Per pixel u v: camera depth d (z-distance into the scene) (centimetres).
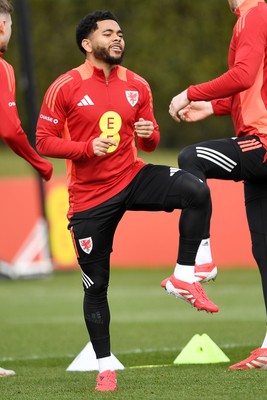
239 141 2159
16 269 6034
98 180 2059
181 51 9650
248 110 2167
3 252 7244
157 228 6806
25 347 3316
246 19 2117
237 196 6656
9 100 2111
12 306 4678
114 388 2053
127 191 2067
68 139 2078
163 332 3609
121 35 2056
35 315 4303
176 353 2950
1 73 2119
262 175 2183
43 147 2042
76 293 5209
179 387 2058
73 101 2034
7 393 2092
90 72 2048
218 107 2395
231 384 2069
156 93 9806
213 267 2177
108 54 2033
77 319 4128
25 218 7469
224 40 9594
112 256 6806
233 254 6569
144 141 2153
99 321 2078
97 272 2080
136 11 9744
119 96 2053
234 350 2917
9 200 7531
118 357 2872
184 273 2073
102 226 2066
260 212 2284
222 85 2084
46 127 2042
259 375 2164
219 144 2158
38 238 6253
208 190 2052
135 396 1966
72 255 6581
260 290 5084
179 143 10744
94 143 1989
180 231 2064
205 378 2161
